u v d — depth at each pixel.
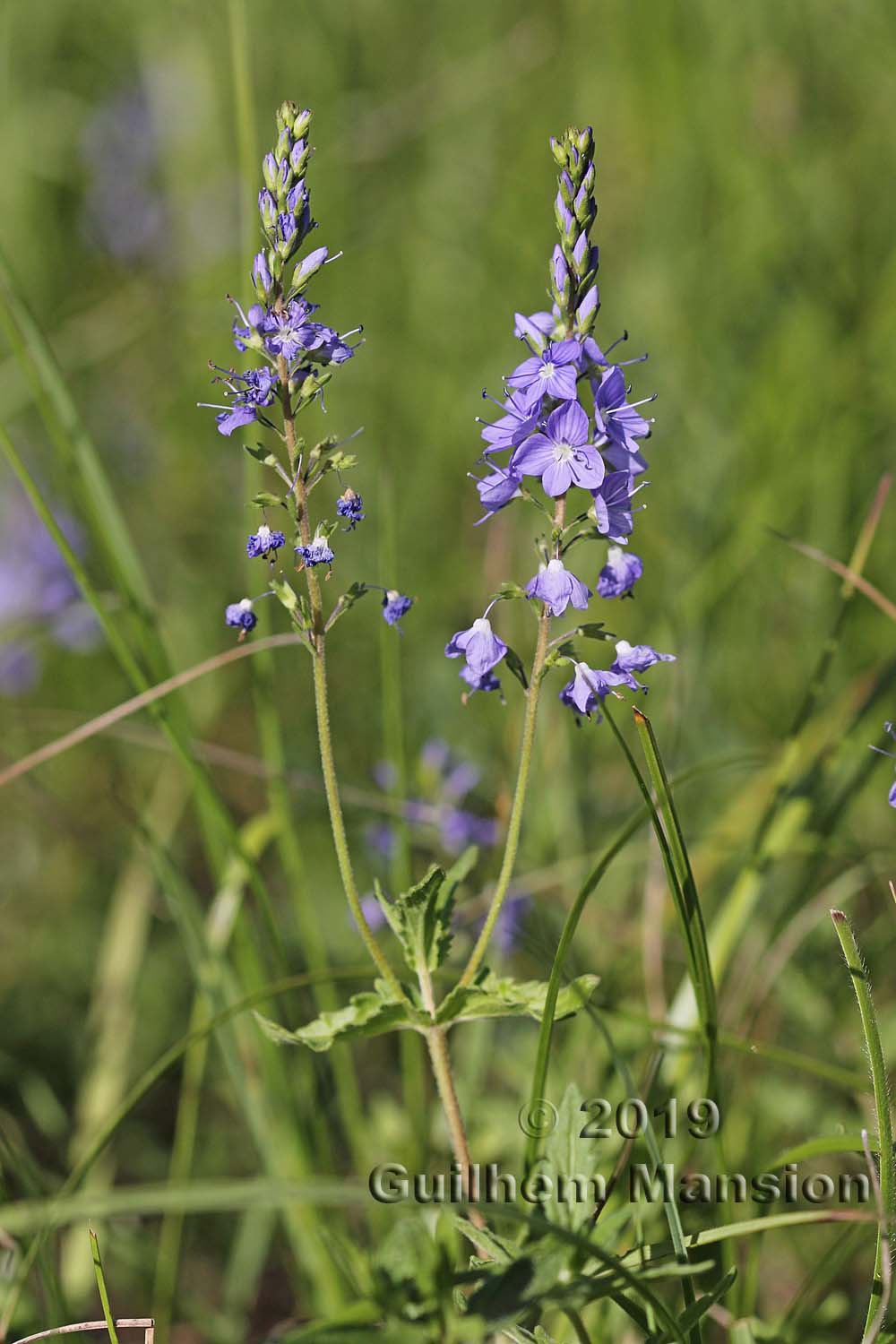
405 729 0.71
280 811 0.59
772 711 0.67
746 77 0.91
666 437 0.78
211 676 0.75
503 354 0.88
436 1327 0.47
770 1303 0.57
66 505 0.82
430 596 0.77
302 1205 0.55
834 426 0.71
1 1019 0.65
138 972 0.63
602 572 0.50
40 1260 0.52
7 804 0.72
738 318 0.81
